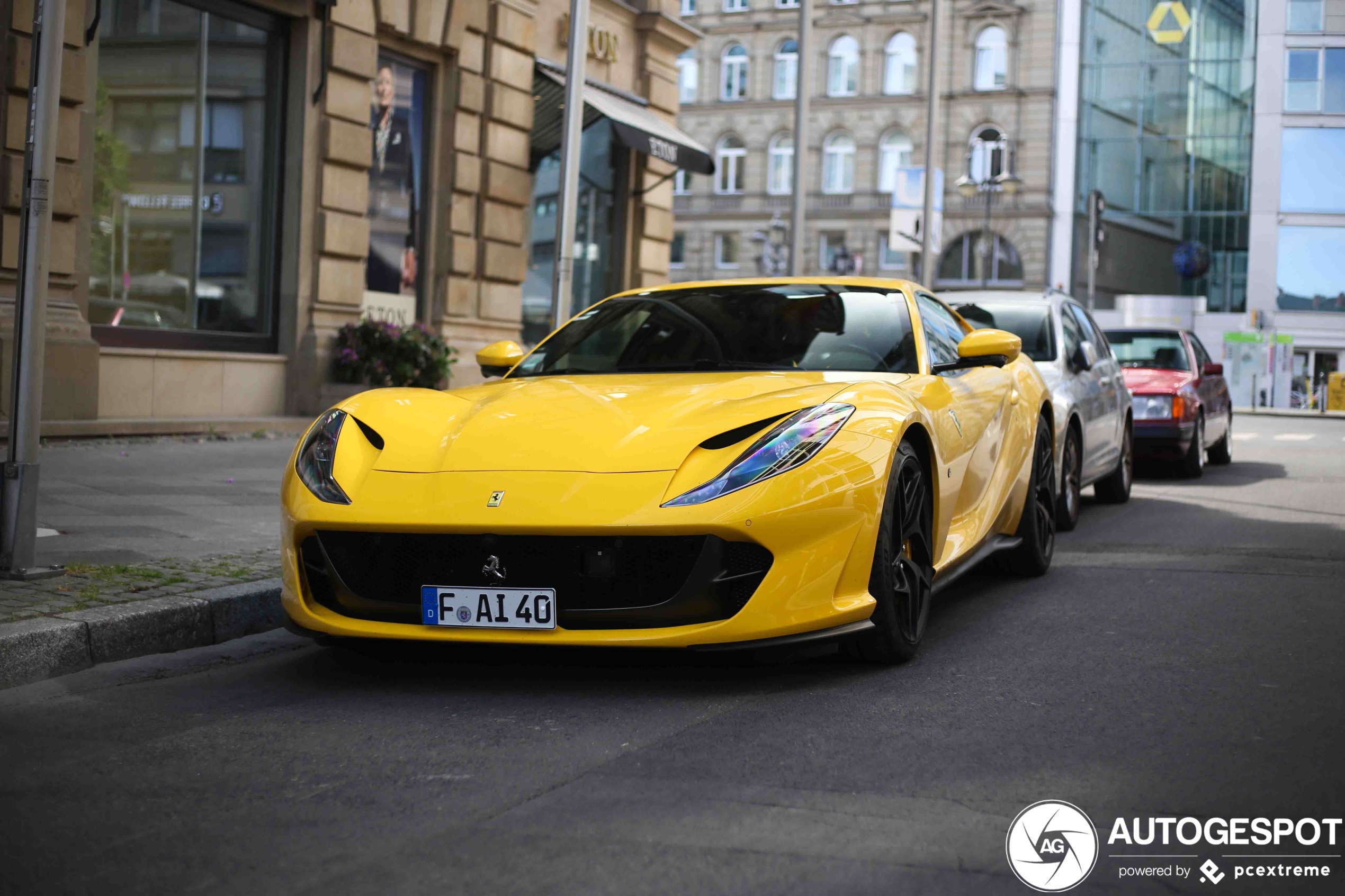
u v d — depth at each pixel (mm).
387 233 13047
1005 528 5414
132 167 10438
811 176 46500
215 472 8180
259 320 11648
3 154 8773
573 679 3666
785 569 3412
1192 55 42750
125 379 10203
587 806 2570
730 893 2133
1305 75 41719
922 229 18812
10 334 8625
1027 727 3178
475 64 13773
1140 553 6480
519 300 14781
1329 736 3111
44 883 2203
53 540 5430
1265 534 7242
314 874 2221
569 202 8727
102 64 10172
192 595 4332
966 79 44219
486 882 2178
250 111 11438
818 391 3834
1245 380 42125
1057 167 43594
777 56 46750
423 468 3594
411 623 3525
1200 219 43000
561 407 3846
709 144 47625
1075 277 43719
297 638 4355
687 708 3357
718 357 4527
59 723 3270
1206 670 3824
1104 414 8227
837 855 2305
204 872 2242
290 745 3049
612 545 3363
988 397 5066
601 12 16250
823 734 3105
